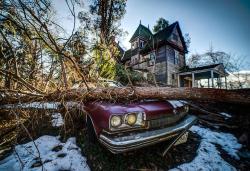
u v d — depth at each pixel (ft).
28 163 8.05
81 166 7.72
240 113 15.20
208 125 13.51
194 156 8.73
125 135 6.48
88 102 9.23
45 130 11.67
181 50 65.21
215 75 60.90
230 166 7.96
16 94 8.58
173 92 8.91
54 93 8.89
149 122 7.08
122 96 8.66
